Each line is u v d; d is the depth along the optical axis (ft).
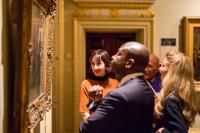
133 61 6.06
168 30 19.03
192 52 18.83
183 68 7.30
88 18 18.35
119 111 5.71
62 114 14.79
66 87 18.63
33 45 5.01
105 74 9.61
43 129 6.78
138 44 6.21
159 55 18.99
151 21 18.74
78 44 18.52
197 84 18.78
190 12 19.08
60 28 14.51
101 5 18.29
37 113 5.15
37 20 5.38
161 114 7.14
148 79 9.67
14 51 4.63
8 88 4.44
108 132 5.78
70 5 18.40
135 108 5.75
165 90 7.28
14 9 4.36
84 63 18.80
